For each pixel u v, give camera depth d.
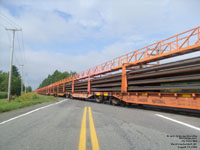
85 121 5.79
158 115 7.17
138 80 11.04
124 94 12.08
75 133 4.22
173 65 8.35
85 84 21.55
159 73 9.25
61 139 3.72
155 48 10.14
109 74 15.80
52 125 5.21
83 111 8.74
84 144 3.38
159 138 3.75
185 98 7.25
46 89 60.88
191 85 7.22
